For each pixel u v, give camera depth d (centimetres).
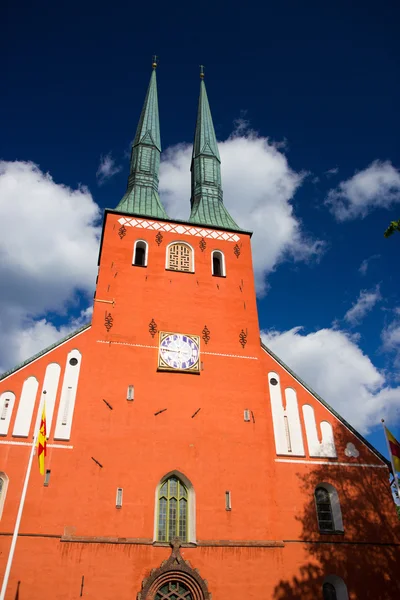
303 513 2958
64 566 2500
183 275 3709
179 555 2647
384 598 2783
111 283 3512
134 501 2758
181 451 2988
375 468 3192
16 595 2386
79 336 3222
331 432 3278
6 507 2566
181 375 3250
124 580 2541
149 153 4622
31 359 3053
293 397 3366
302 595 2709
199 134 5012
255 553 2773
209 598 2594
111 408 3009
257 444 3127
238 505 2902
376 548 2920
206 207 4356
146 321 3406
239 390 3300
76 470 2759
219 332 3516
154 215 3981
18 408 2877
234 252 3978
